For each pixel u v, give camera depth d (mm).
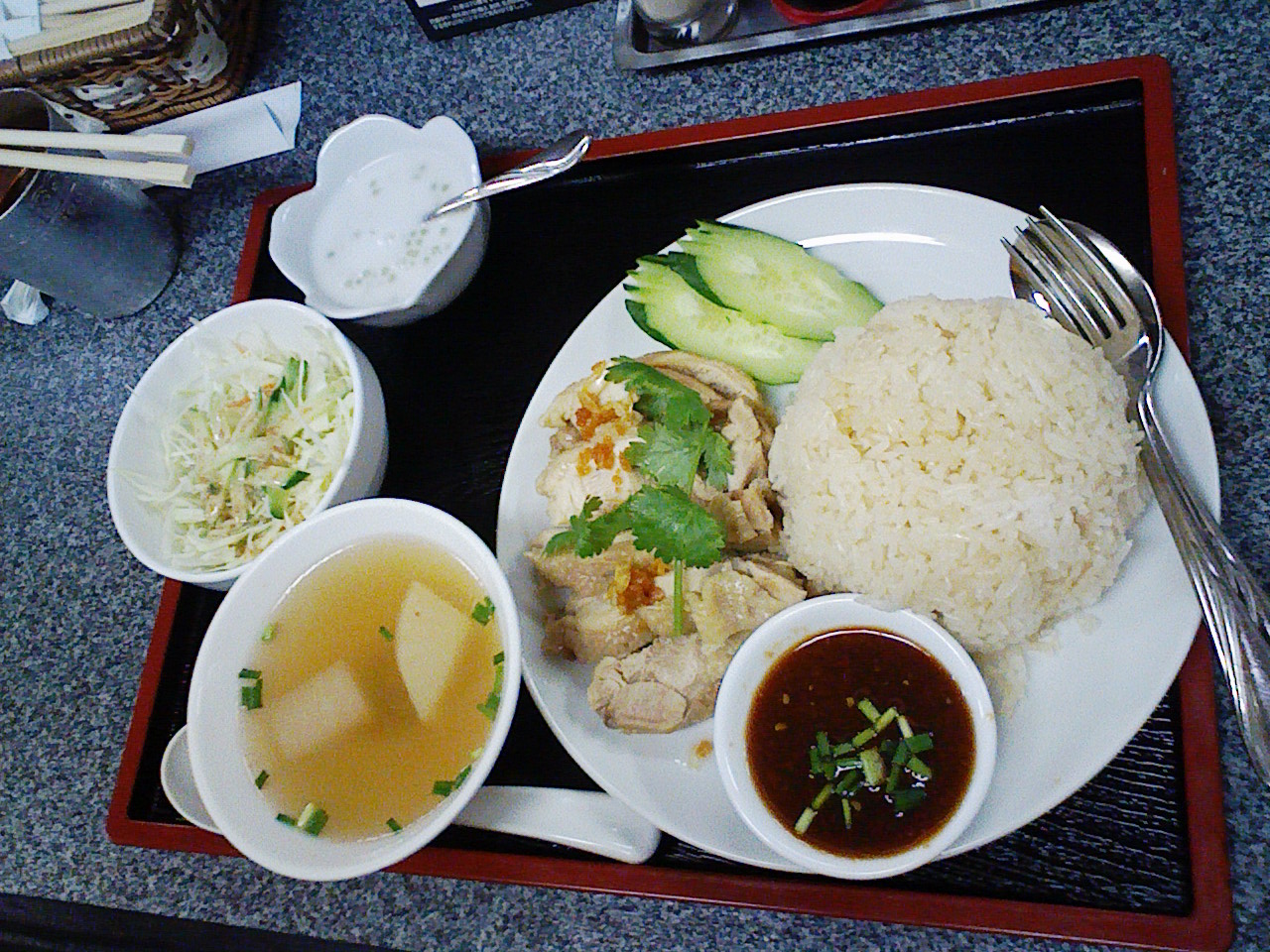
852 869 315
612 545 391
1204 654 347
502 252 482
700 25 485
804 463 383
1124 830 342
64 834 434
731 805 347
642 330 427
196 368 454
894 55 468
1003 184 430
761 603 373
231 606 374
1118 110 427
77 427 521
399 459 459
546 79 513
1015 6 452
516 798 378
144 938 398
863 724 352
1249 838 331
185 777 399
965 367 365
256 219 518
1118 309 376
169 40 475
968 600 355
